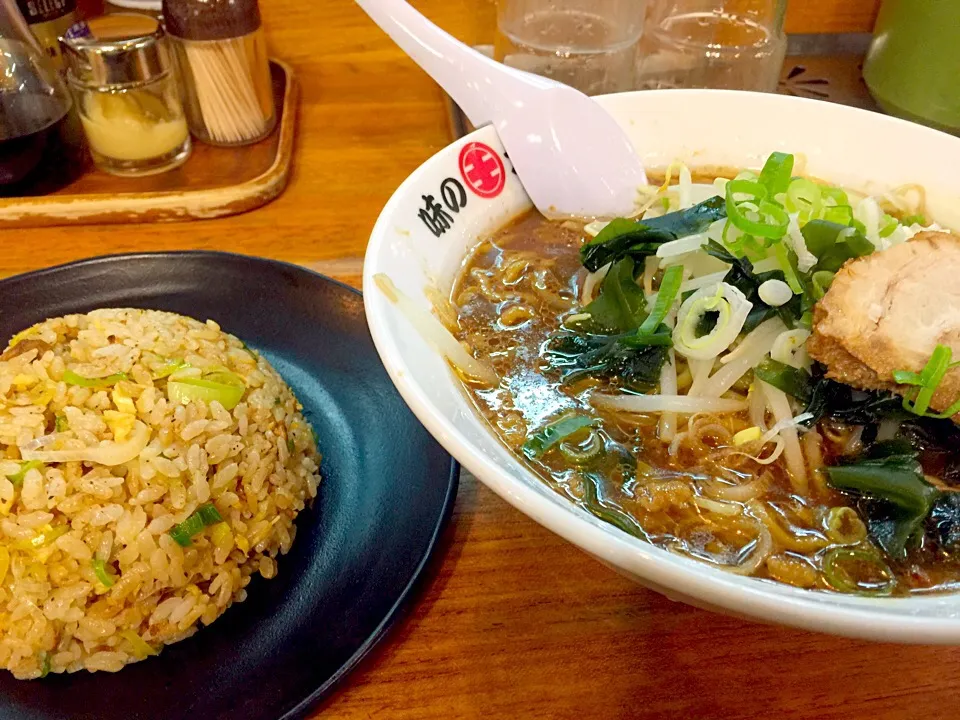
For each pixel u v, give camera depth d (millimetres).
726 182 310
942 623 167
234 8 441
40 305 356
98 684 249
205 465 281
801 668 246
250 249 405
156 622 255
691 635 254
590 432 263
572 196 349
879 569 229
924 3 446
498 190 332
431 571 270
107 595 258
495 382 275
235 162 466
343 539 285
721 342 275
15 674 248
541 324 300
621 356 282
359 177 453
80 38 426
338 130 490
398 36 350
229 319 362
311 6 591
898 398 254
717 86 470
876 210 310
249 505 286
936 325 253
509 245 333
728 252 295
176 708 236
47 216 410
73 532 264
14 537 260
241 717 227
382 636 245
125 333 315
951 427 250
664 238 307
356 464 312
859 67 546
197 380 300
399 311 255
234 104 463
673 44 473
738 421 274
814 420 264
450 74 346
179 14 437
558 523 182
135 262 372
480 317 297
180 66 456
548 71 449
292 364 350
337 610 259
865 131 345
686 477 258
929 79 459
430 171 307
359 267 396
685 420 272
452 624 258
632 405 274
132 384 295
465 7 577
